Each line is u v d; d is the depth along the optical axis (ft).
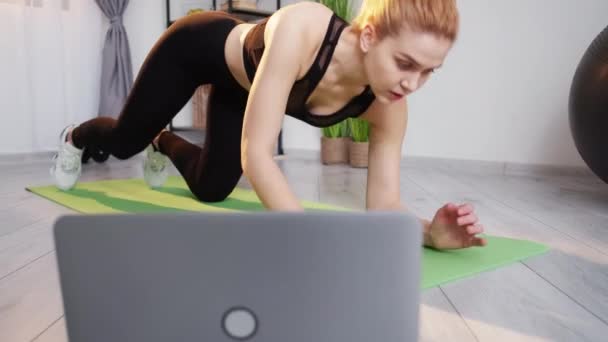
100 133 5.04
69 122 9.29
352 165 8.85
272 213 1.24
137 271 1.30
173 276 1.28
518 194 6.33
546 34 8.25
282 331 1.28
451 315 2.48
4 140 8.65
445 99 9.02
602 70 5.74
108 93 9.60
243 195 5.59
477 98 8.80
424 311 2.53
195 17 3.97
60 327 2.34
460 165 9.02
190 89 4.28
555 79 8.27
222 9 9.25
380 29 2.36
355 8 9.39
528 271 3.17
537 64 8.35
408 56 2.30
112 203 5.02
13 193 5.74
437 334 2.27
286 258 1.24
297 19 2.66
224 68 3.80
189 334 1.30
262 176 2.51
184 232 1.26
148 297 1.30
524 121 8.54
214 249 1.25
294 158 10.07
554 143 8.39
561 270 3.20
